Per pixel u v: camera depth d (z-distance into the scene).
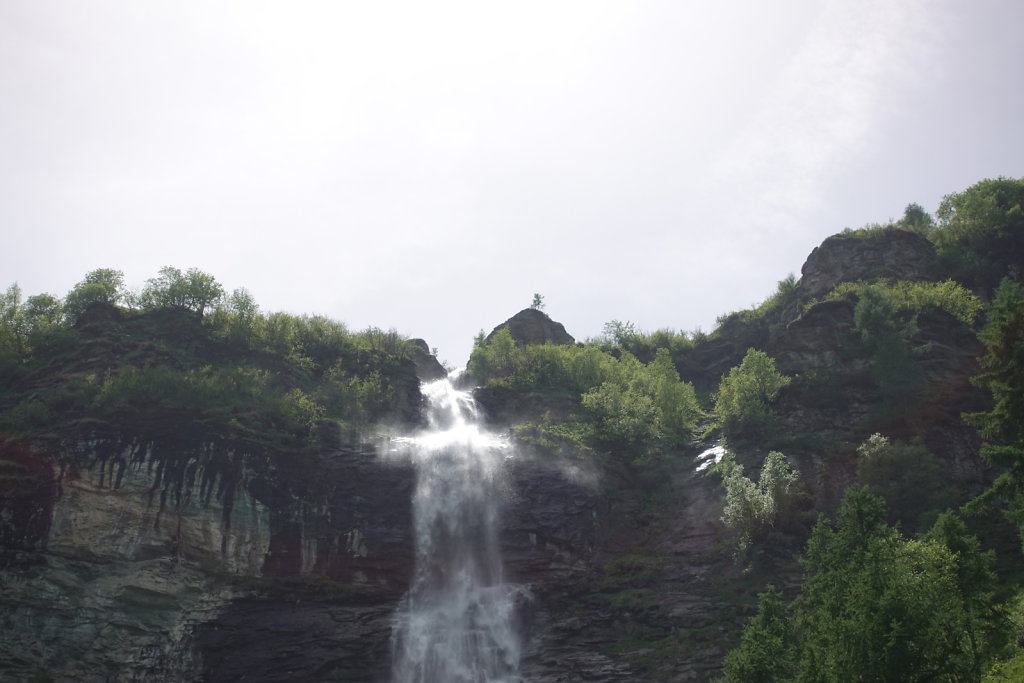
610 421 69.81
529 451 64.06
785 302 88.88
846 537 37.38
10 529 50.69
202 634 50.84
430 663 52.62
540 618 54.53
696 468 64.25
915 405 61.56
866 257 84.44
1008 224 83.88
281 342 72.81
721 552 54.94
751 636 37.16
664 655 48.69
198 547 52.84
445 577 57.22
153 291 73.25
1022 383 38.81
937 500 52.50
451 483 61.03
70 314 73.06
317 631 52.03
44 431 55.09
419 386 77.69
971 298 74.00
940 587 33.31
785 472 55.72
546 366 81.69
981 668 31.70
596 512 60.00
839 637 31.73
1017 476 37.84
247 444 57.31
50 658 48.50
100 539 51.56
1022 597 38.94
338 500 58.03
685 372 89.44
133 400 57.47
